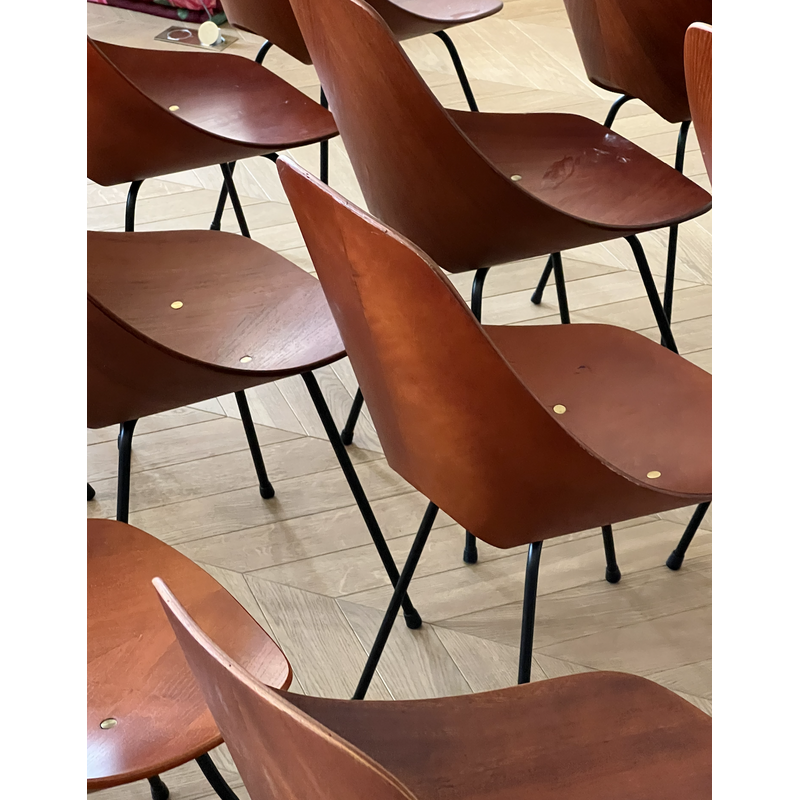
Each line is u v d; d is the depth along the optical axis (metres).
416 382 1.23
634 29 2.23
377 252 1.11
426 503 2.28
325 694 1.86
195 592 1.33
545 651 1.93
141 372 1.46
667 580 2.07
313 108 2.59
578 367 1.74
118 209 3.40
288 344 1.79
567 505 1.32
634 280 2.97
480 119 2.42
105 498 2.29
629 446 1.57
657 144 3.60
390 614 1.71
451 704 1.18
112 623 1.28
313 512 2.26
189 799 1.68
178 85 2.67
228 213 3.36
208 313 1.87
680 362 1.74
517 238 1.88
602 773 1.11
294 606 2.04
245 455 2.42
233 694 0.66
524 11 4.78
